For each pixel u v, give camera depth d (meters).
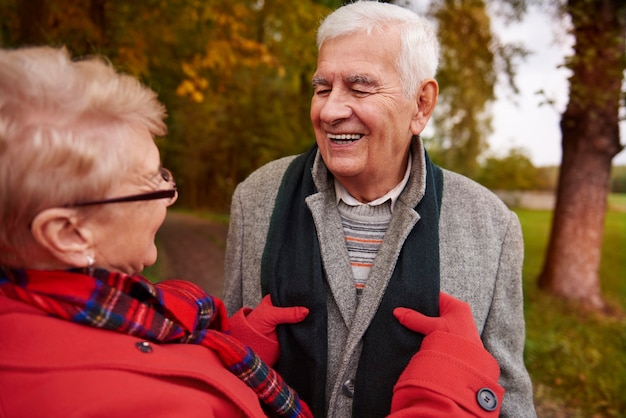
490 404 0.92
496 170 18.11
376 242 1.25
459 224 1.25
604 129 6.53
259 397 0.97
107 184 0.72
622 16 5.26
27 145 0.65
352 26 1.11
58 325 0.70
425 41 1.16
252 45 5.35
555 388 4.02
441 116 8.73
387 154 1.17
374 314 1.14
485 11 6.39
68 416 0.63
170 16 5.13
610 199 18.55
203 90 5.77
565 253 6.87
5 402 0.64
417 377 0.96
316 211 1.22
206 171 23.73
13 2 4.38
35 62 0.70
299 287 1.18
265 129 17.05
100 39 4.80
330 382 1.21
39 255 0.72
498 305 1.24
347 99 1.13
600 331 5.70
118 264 0.79
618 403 3.79
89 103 0.70
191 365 0.77
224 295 1.45
